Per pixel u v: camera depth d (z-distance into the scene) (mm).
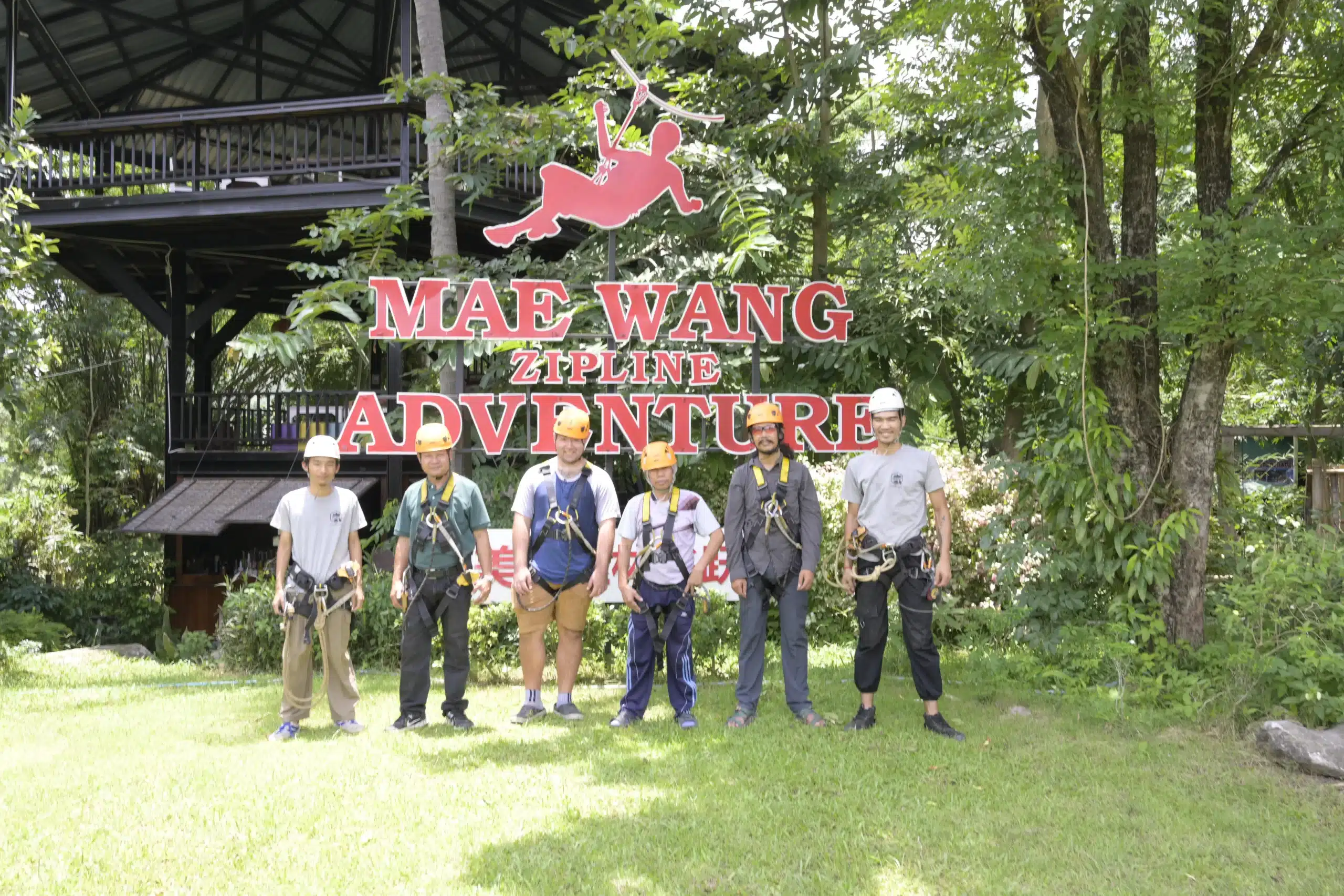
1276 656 5699
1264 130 7395
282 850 3840
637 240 10562
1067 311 7059
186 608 12984
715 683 7176
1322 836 4098
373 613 7969
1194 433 6836
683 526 5875
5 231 8961
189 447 13273
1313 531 7523
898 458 5684
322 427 13141
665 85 10227
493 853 3812
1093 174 7102
